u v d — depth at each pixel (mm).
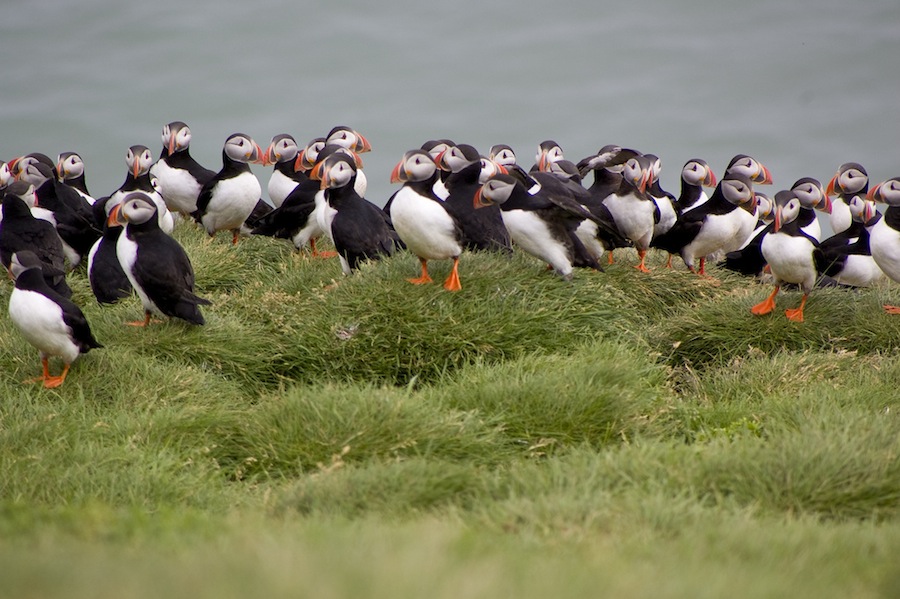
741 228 16953
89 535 7887
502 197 13898
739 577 6941
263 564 6461
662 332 14680
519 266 14594
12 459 10297
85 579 6340
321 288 14891
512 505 8633
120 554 7188
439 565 6535
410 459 10336
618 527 8195
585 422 11312
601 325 13984
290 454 10773
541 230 13875
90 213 18062
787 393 12312
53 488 9805
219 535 7824
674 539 8102
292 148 19656
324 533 7645
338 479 9594
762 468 9453
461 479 9617
